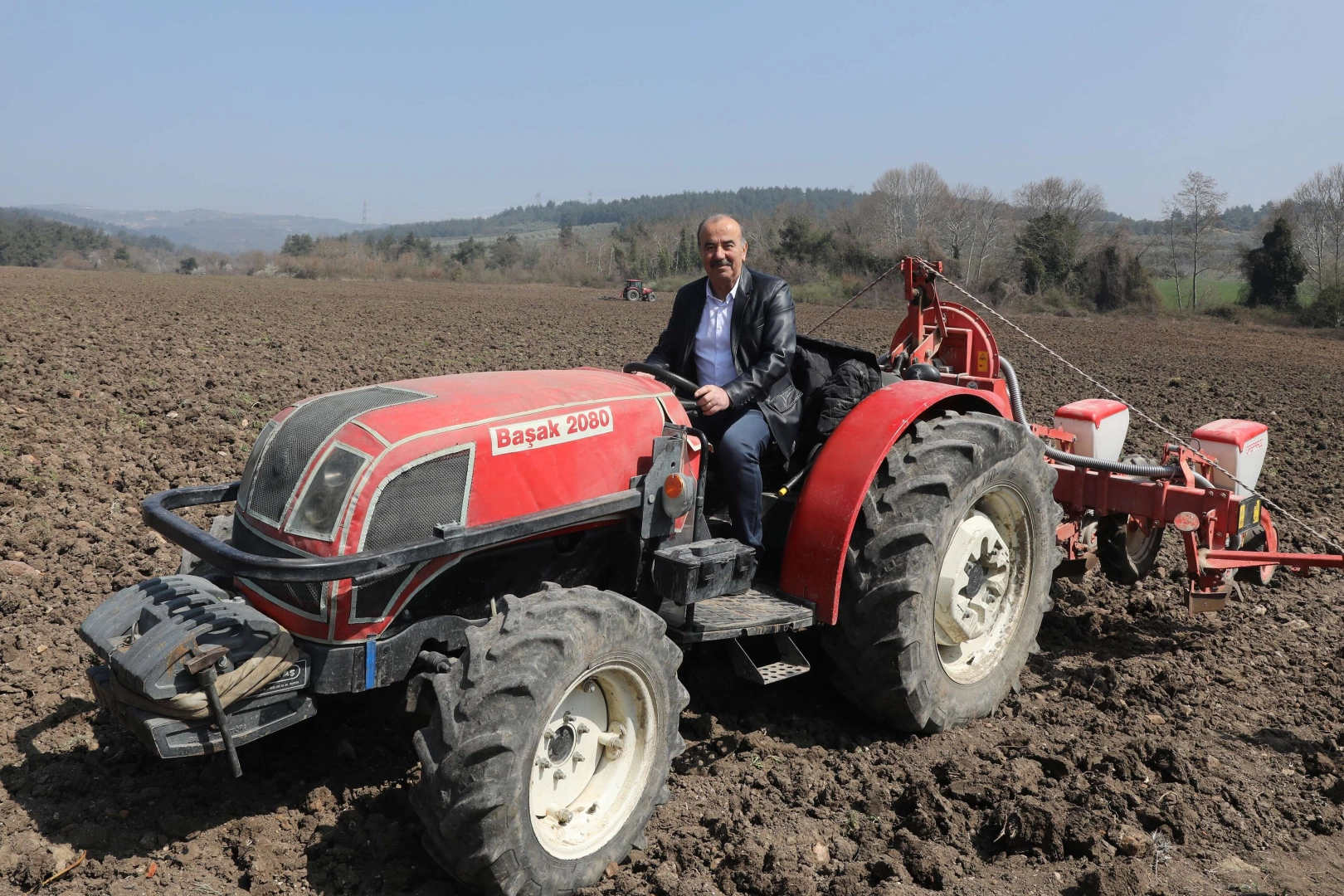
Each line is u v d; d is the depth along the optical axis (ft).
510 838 8.48
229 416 31.42
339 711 12.21
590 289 219.00
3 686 13.06
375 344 59.47
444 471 9.71
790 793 11.33
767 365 12.66
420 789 8.57
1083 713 13.71
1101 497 16.46
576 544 11.30
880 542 11.77
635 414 11.44
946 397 12.87
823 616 11.72
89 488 22.31
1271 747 12.89
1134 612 17.89
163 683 8.57
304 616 9.39
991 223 199.31
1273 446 35.04
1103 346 84.33
